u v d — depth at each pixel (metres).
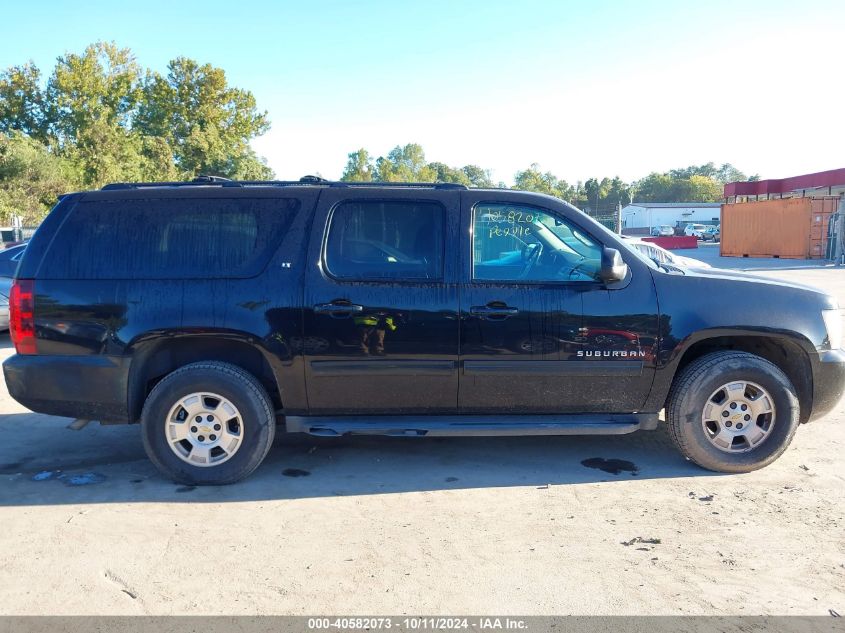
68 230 4.37
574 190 134.88
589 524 3.79
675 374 4.56
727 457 4.48
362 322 4.27
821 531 3.67
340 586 3.15
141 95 55.31
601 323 4.33
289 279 4.29
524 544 3.55
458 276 4.35
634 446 5.14
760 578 3.20
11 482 4.49
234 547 3.54
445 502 4.13
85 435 5.53
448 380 4.36
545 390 4.41
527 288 4.34
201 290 4.26
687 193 138.12
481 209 4.49
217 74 57.25
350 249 4.38
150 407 4.29
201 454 4.34
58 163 43.91
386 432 4.41
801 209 29.12
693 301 4.38
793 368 4.68
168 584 3.18
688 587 3.12
